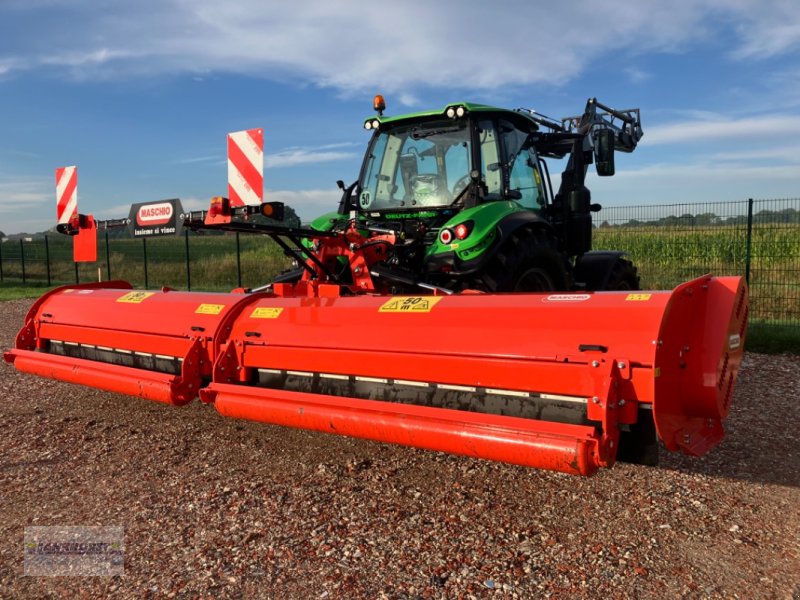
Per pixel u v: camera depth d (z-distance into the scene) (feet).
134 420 15.44
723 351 8.95
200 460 12.71
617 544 9.25
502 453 8.62
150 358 13.84
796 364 22.21
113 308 14.88
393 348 10.25
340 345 10.88
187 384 12.45
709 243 33.42
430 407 9.63
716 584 8.17
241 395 11.59
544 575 8.43
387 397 10.46
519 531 9.68
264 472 12.05
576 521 10.01
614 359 8.36
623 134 30.40
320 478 11.75
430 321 10.21
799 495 10.94
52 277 75.10
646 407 8.28
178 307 13.69
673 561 8.76
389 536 9.53
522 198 18.30
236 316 12.71
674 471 12.05
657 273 35.32
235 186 13.74
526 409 9.11
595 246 37.52
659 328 8.23
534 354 8.95
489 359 9.32
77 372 14.23
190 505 10.62
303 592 8.05
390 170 18.56
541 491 11.15
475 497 10.91
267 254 53.57
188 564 8.74
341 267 16.62
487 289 15.66
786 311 30.42
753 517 10.10
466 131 16.93
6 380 20.10
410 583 8.25
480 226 15.19
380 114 18.80
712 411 8.90
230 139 13.78
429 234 17.22
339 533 9.62
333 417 10.29
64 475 11.98
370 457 12.79
